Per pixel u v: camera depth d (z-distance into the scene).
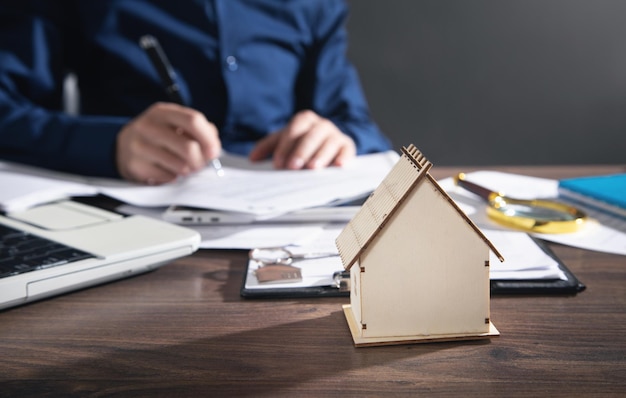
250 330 0.50
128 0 1.40
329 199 0.79
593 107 2.23
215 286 0.59
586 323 0.50
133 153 0.98
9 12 1.31
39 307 0.55
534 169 1.11
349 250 0.48
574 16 2.17
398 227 0.46
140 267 0.61
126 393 0.41
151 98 1.43
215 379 0.43
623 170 1.09
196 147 0.97
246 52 1.47
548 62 2.20
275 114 1.52
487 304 0.48
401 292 0.47
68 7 1.41
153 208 0.84
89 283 0.58
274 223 0.76
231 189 0.87
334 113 1.53
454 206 0.46
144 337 0.49
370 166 1.04
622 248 0.68
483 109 2.23
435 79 2.21
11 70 1.27
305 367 0.44
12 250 0.61
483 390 0.41
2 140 1.09
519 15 2.18
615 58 2.19
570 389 0.41
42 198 0.82
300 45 1.55
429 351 0.46
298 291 0.56
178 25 1.42
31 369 0.44
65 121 1.09
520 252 0.63
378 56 2.20
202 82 1.44
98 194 0.94
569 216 0.75
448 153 2.26
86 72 1.47
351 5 2.16
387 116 2.23
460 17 2.17
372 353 0.46
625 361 0.44
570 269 0.62
